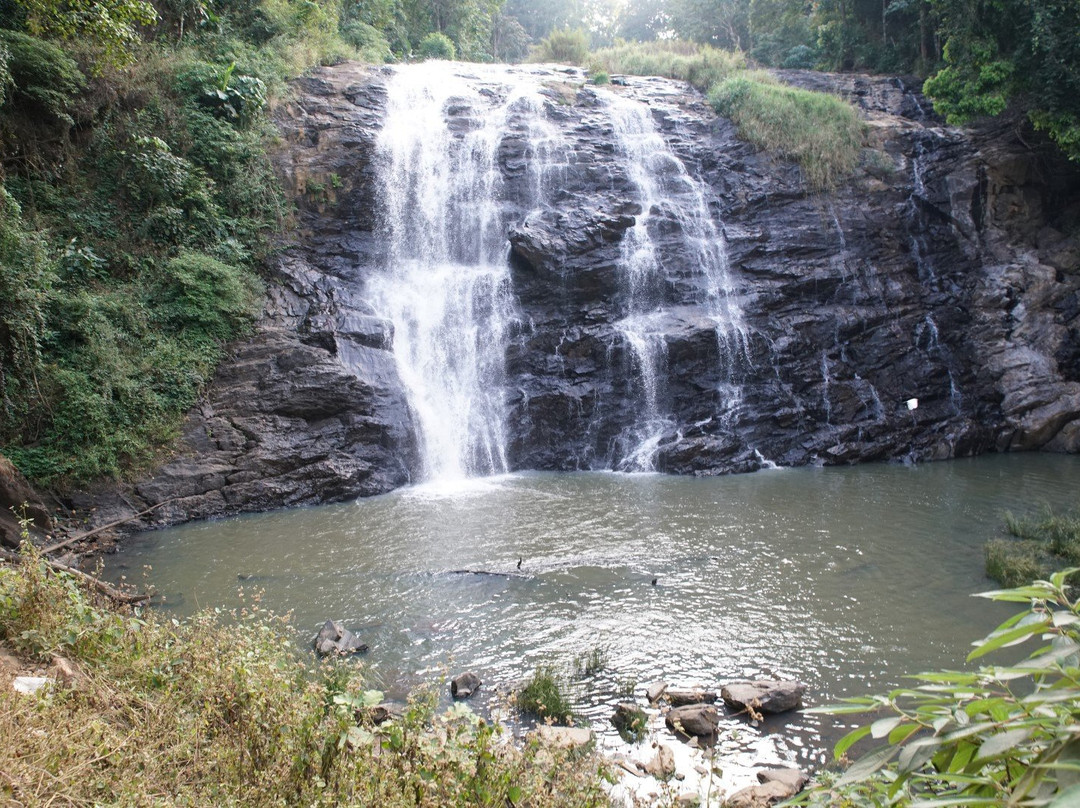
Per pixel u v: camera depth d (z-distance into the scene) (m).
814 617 7.60
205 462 13.08
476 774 2.94
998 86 19.81
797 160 21.48
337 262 18.17
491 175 20.22
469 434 16.53
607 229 18.73
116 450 12.38
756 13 37.69
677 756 5.05
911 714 1.81
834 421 18.00
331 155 19.08
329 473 13.84
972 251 21.17
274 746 3.22
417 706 3.34
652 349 17.50
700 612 7.78
